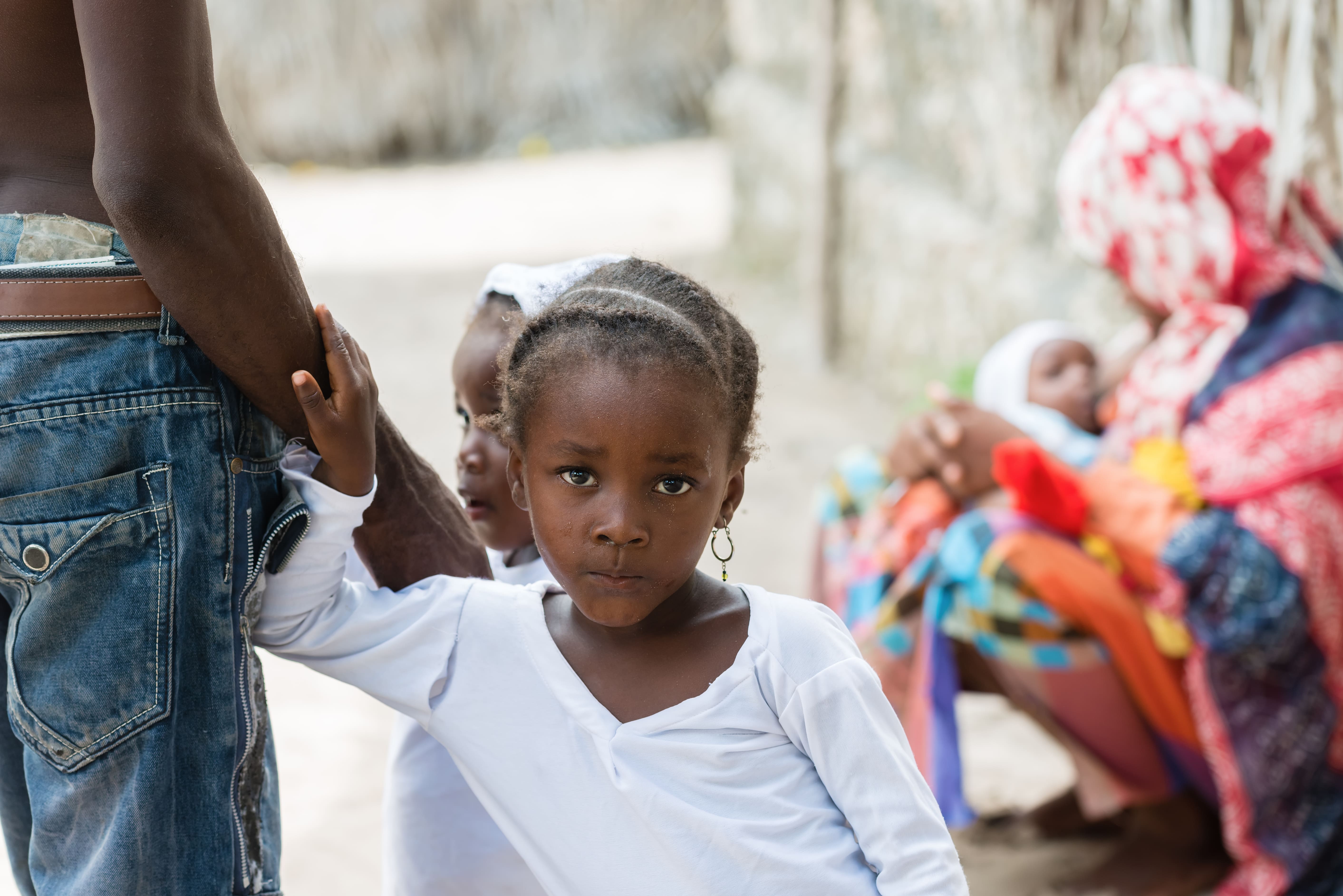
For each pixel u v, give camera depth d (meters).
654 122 12.77
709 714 1.32
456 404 1.80
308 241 9.16
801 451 5.16
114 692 1.27
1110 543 2.54
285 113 12.17
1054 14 3.48
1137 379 2.76
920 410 3.47
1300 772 2.45
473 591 1.44
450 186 11.00
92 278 1.25
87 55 1.17
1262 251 2.60
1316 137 2.64
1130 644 2.53
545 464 1.29
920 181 5.64
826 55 6.09
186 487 1.29
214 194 1.19
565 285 1.63
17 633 1.28
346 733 3.27
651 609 1.31
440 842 1.55
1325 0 2.56
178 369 1.28
